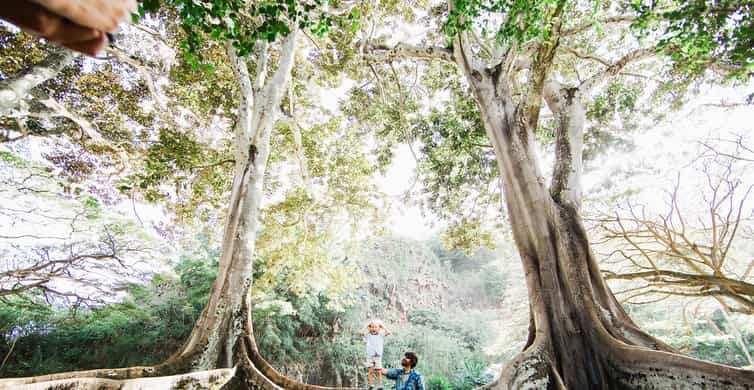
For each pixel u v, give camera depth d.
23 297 14.73
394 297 36.38
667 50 8.08
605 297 7.09
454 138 14.05
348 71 14.32
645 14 6.75
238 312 7.80
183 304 22.19
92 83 12.02
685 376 5.30
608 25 12.20
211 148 13.81
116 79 12.22
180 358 6.85
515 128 8.70
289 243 16.28
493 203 16.00
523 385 6.02
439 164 14.84
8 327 15.74
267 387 6.81
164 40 11.27
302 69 14.88
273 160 15.41
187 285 23.78
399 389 6.40
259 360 7.47
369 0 11.93
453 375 25.89
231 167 13.95
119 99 12.49
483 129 13.66
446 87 14.55
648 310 18.00
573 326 6.78
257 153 9.45
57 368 16.72
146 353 20.03
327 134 15.48
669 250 11.17
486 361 28.06
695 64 7.42
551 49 7.63
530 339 7.33
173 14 11.23
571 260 7.32
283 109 13.66
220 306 7.72
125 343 19.05
